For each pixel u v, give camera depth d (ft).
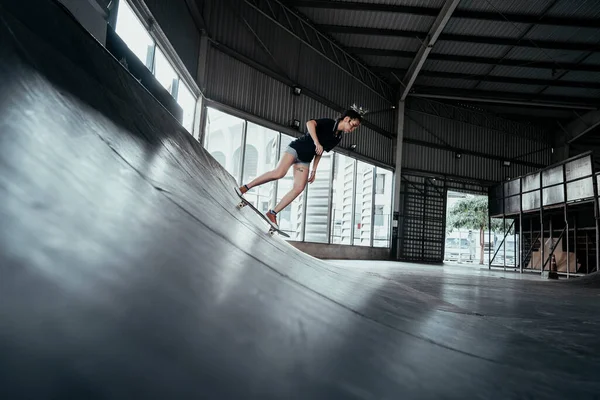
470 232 86.28
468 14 38.50
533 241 46.21
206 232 3.87
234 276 3.00
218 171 14.12
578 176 32.09
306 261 8.04
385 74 51.83
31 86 3.35
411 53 46.11
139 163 4.42
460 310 7.73
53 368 1.22
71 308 1.51
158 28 21.81
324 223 42.86
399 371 2.51
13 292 1.40
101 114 4.90
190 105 29.58
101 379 1.27
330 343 2.57
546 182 36.63
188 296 2.17
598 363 4.11
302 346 2.33
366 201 50.72
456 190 57.31
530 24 39.19
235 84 33.17
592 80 49.67
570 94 53.83
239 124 42.24
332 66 43.93
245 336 2.10
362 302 4.85
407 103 54.80
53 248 1.75
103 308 1.62
